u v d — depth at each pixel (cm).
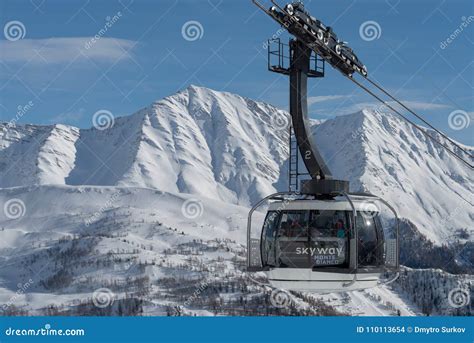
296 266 2486
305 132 2527
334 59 2641
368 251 2527
